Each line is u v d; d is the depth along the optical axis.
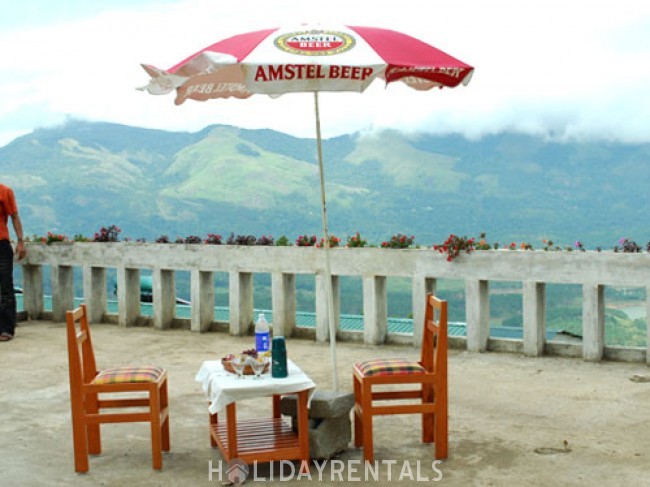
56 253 10.75
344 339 9.11
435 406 4.92
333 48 4.60
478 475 4.62
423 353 5.30
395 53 4.64
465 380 7.07
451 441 5.31
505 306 74.94
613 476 4.57
